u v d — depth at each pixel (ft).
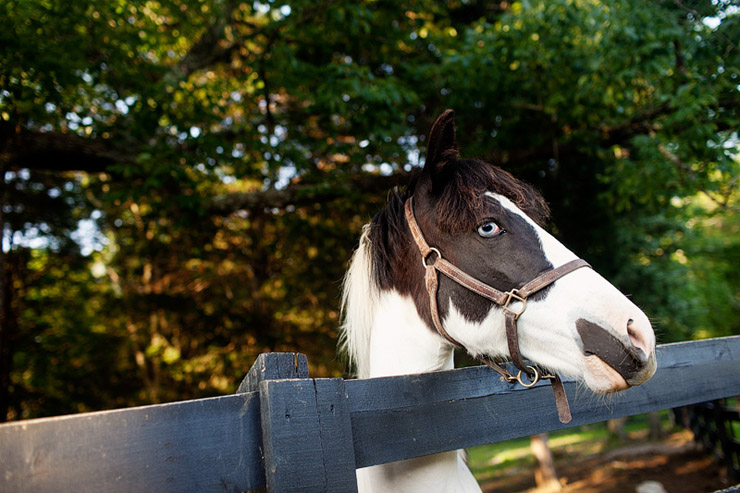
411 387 4.45
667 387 5.88
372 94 14.10
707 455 20.18
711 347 6.37
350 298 5.52
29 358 21.72
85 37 13.10
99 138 15.56
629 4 12.51
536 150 17.70
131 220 23.29
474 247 4.45
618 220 20.36
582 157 18.52
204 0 16.01
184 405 3.42
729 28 10.99
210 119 15.40
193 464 3.35
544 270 4.22
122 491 3.08
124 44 13.96
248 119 18.51
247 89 19.24
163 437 3.28
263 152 16.33
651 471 20.51
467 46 15.70
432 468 4.78
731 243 33.42
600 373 3.84
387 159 17.13
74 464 2.98
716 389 6.23
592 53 14.12
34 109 12.97
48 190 21.43
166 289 23.58
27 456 2.87
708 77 12.05
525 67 15.72
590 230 20.20
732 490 5.36
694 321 24.02
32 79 11.74
